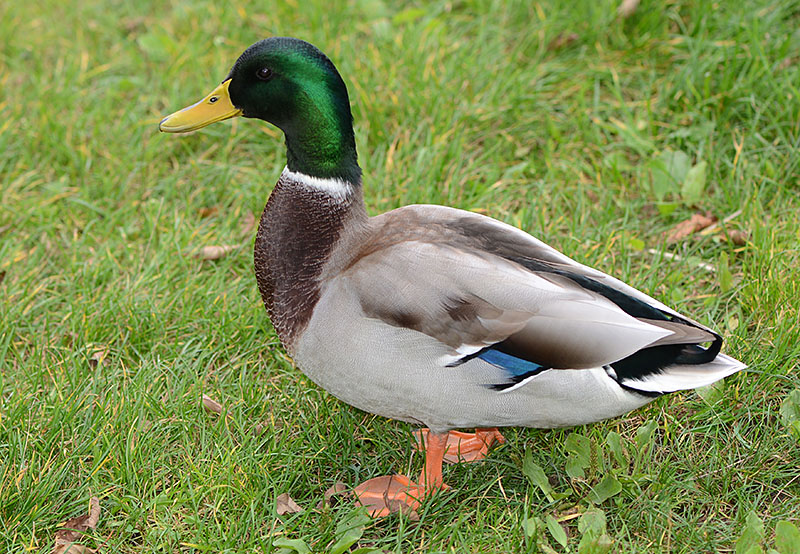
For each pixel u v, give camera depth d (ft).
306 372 21.68
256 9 39.27
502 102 33.42
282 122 21.93
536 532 19.95
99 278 28.86
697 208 29.73
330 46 35.99
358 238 21.56
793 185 29.58
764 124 31.42
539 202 29.78
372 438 23.67
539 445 23.41
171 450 23.43
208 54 37.58
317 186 21.52
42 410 23.86
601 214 29.58
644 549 19.94
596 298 19.40
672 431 22.85
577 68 34.45
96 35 39.34
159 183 32.76
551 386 19.53
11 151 33.83
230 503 21.77
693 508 21.35
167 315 26.96
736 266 27.53
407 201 29.89
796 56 32.83
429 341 19.69
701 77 32.58
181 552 20.98
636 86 34.01
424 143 32.32
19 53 38.73
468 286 19.60
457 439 23.97
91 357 26.03
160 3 41.09
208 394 24.90
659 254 27.76
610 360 18.85
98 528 21.54
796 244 26.40
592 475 21.22
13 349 26.61
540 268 20.38
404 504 21.61
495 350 19.60
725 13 34.19
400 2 39.17
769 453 21.89
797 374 23.80
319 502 22.35
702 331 19.25
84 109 35.60
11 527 20.97
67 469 22.21
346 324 20.20
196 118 22.41
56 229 31.07
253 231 30.12
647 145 31.17
